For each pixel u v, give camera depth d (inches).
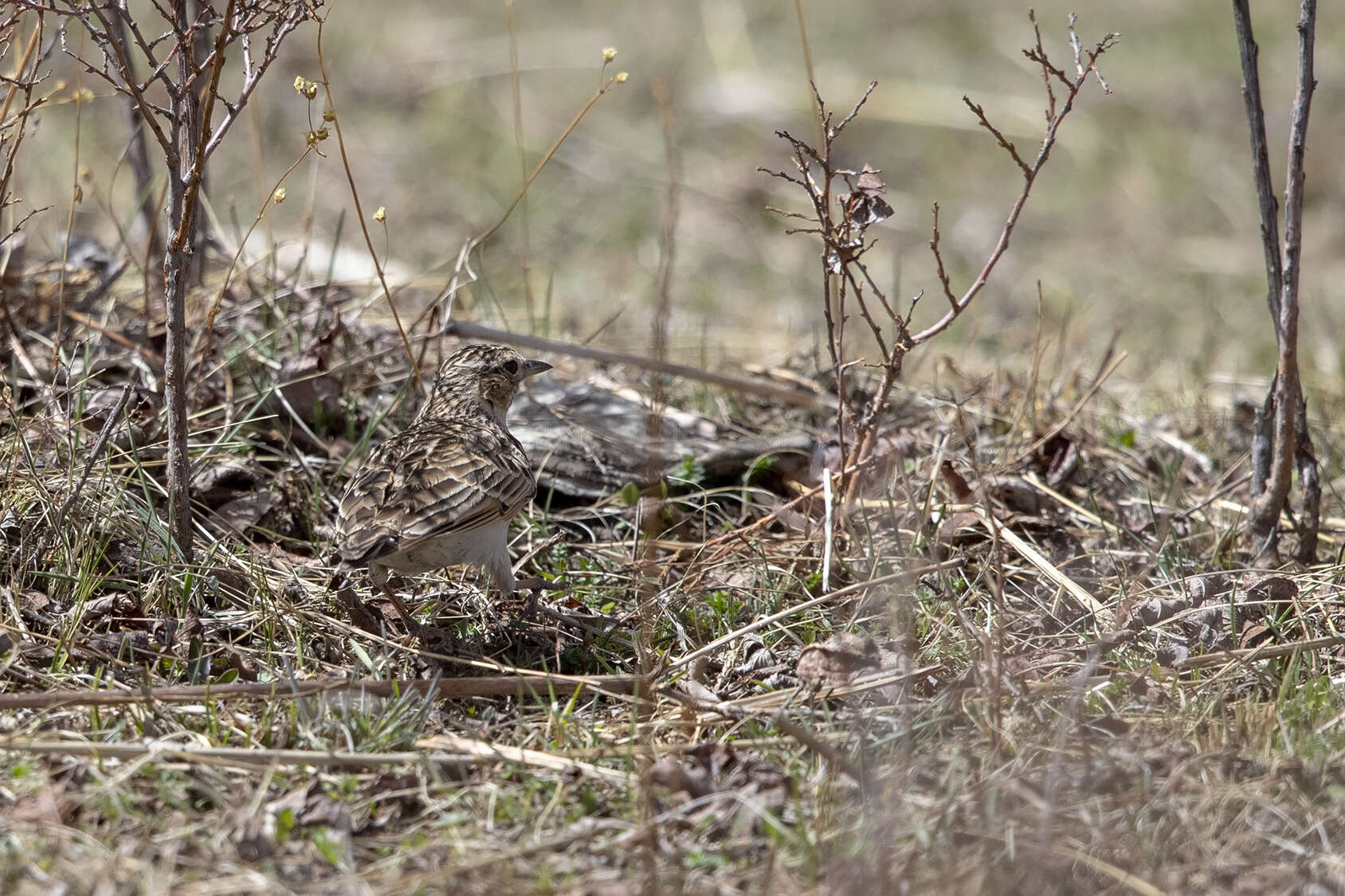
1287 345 432.8
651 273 856.9
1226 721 339.3
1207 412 609.6
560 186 986.1
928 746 331.3
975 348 735.1
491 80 1138.0
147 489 430.3
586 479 495.5
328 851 288.4
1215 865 287.6
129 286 577.9
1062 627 407.2
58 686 344.5
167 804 300.7
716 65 1186.6
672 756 328.5
